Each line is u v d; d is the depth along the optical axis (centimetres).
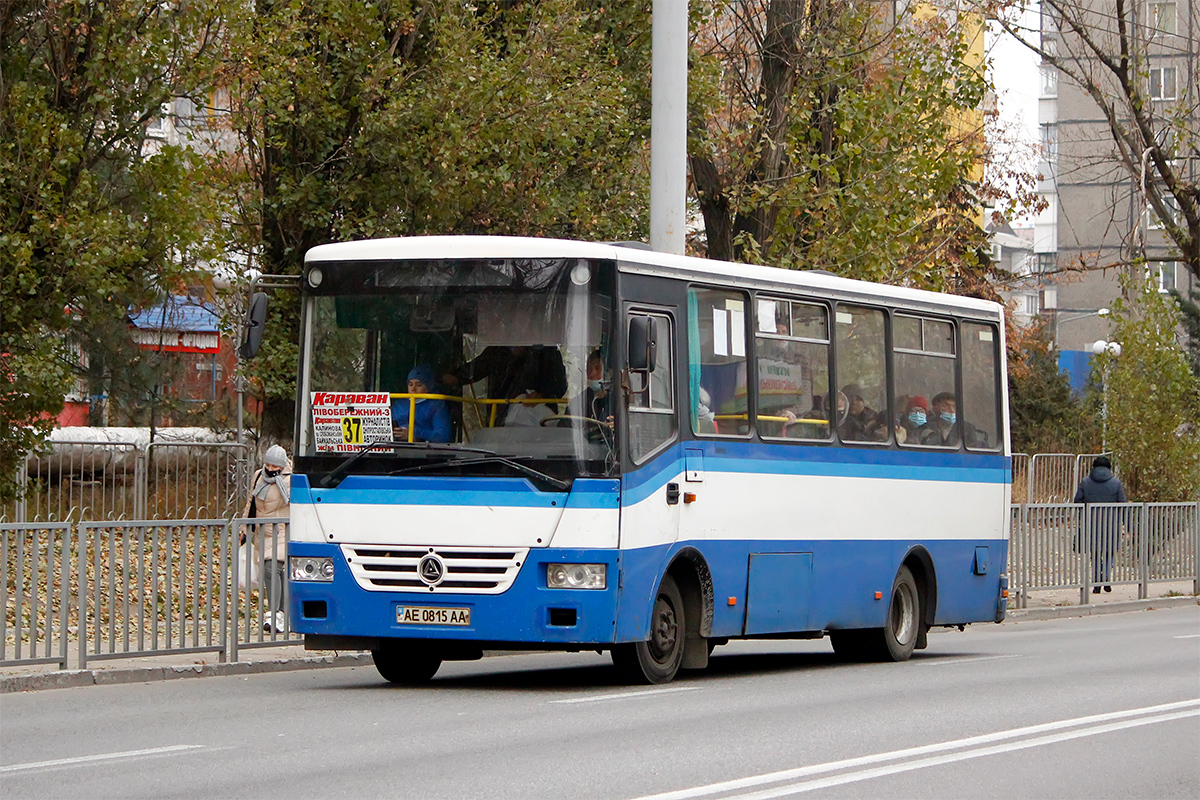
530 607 1462
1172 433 3697
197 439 3056
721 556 1639
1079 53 4034
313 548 1516
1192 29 3912
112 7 2145
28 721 1287
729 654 2139
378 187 2652
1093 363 3784
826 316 1841
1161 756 1123
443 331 1513
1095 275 7644
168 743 1145
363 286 1536
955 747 1141
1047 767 1069
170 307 3167
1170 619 2730
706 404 1630
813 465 1791
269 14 2420
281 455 2155
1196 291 5800
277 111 2505
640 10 2905
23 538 1559
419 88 2523
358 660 1878
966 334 2106
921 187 2906
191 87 2241
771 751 1109
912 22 3089
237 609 1752
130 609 1647
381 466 1503
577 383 1481
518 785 963
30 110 2044
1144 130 3791
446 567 1476
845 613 1844
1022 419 5391
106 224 2023
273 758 1070
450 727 1230
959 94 2952
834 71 2939
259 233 2816
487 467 1478
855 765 1052
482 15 2736
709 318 1641
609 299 1495
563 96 2512
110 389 3109
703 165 2998
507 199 2641
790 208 2884
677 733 1198
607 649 1557
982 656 2006
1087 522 2983
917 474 1981
